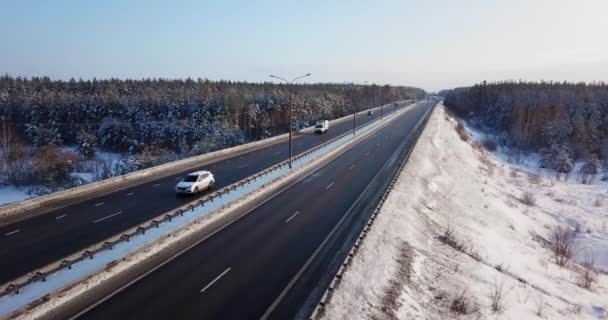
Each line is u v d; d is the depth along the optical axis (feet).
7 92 357.82
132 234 71.46
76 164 216.54
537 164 274.98
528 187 195.21
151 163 182.39
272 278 59.62
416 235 87.92
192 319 48.06
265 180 121.60
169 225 78.74
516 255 100.07
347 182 126.93
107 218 85.71
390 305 56.24
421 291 64.64
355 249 69.26
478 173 198.80
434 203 119.96
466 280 74.23
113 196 104.88
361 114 419.74
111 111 319.06
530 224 136.98
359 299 55.16
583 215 155.02
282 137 230.48
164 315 48.73
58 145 282.15
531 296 75.82
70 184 163.53
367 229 79.97
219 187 115.96
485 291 71.97
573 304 78.64
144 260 65.05
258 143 203.51
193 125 276.82
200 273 60.75
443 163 187.21
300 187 120.06
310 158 163.02
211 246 71.92
